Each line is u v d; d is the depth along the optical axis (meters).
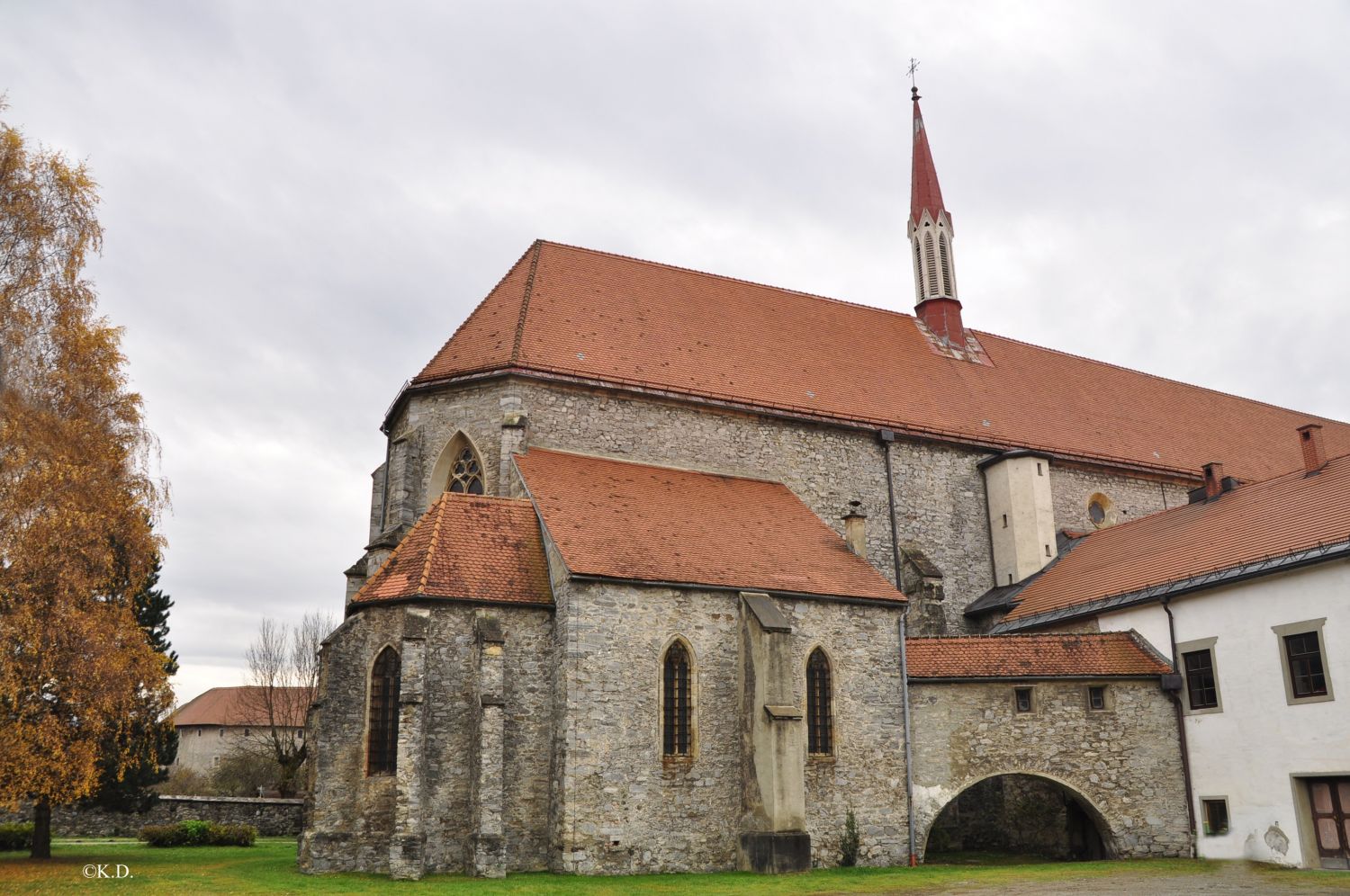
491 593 28.27
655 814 27.38
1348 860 27.44
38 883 23.52
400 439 36.38
